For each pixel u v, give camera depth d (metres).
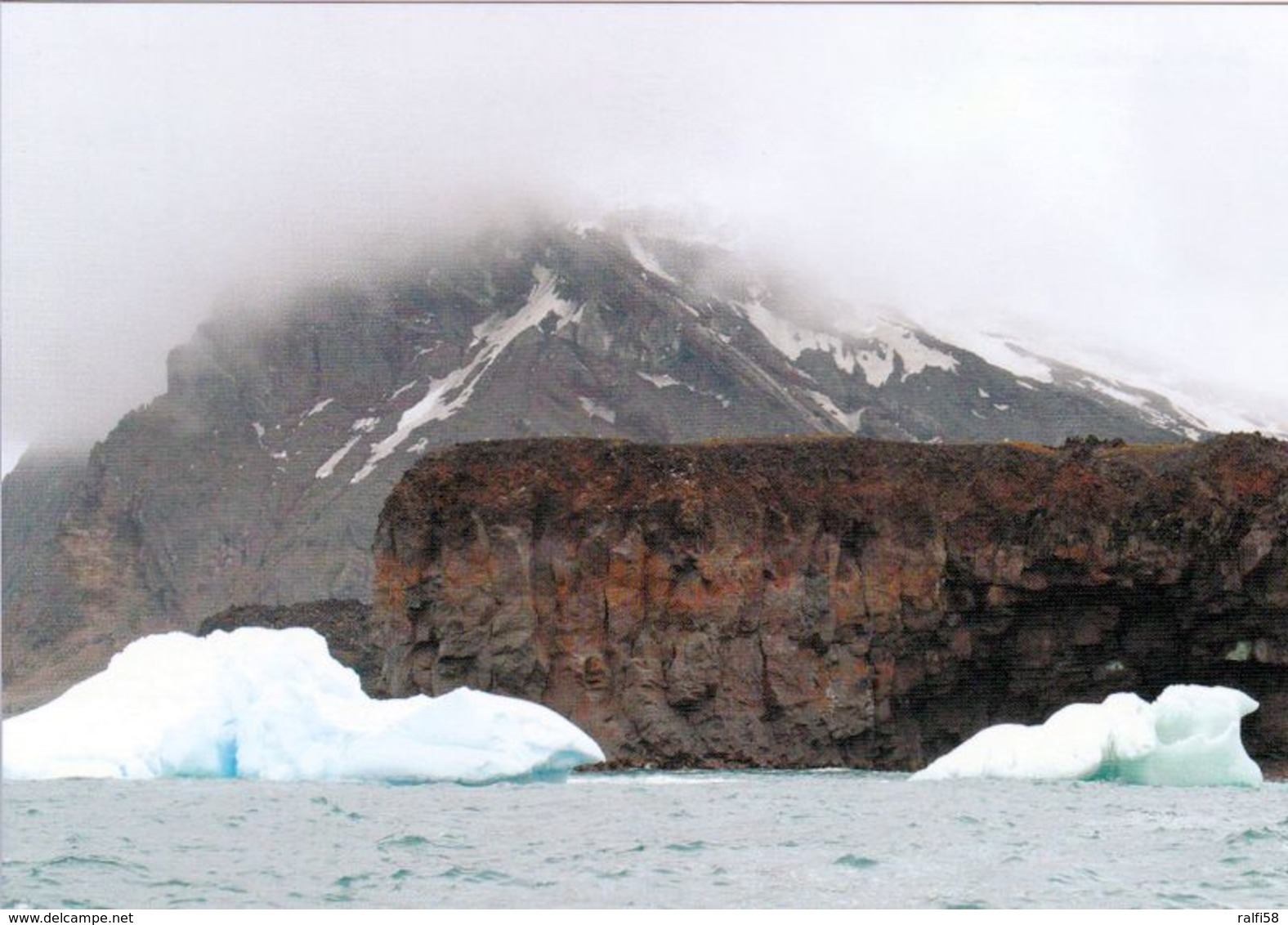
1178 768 135.12
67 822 104.94
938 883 84.31
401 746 125.94
